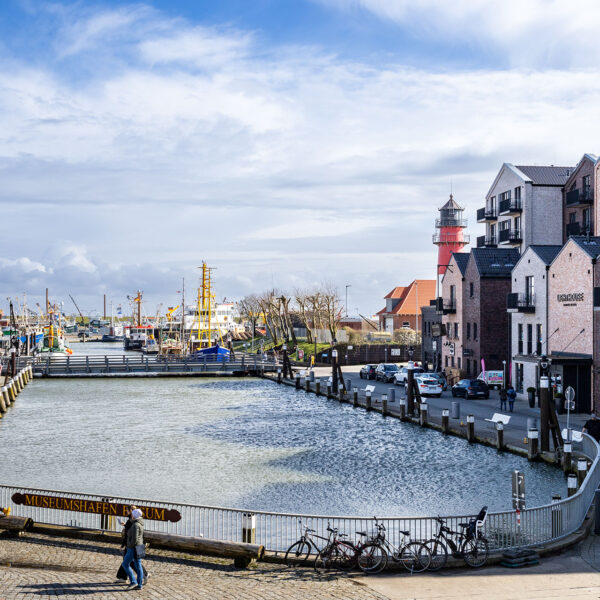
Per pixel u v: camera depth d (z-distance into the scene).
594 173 55.81
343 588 16.12
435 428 43.56
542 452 33.53
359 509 25.52
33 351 137.50
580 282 46.00
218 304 166.38
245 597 15.39
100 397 64.88
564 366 45.06
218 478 30.80
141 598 15.22
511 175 66.94
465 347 67.44
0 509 21.09
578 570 17.69
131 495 27.70
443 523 19.11
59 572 17.17
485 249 65.69
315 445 39.09
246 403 60.03
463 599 15.45
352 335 108.94
